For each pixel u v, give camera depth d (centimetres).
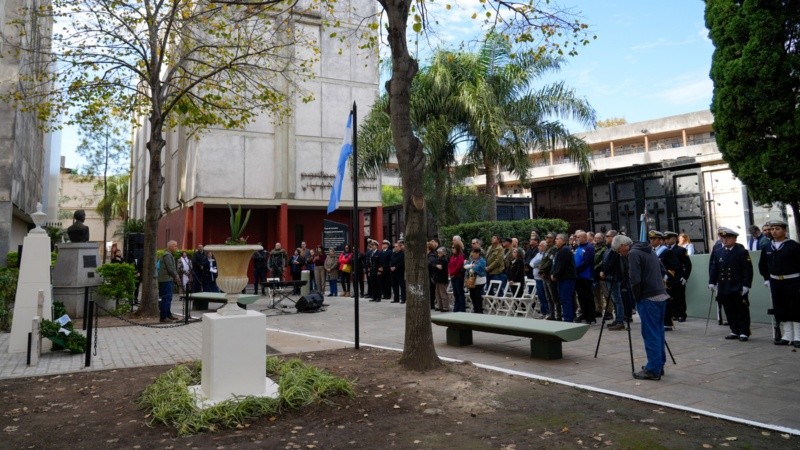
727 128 1227
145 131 4578
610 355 758
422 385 592
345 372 661
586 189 1764
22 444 441
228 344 520
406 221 685
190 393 535
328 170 2677
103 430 473
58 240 3434
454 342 858
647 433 436
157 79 1376
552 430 448
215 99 1558
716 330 980
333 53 2711
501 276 1313
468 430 454
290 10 1322
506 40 914
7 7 1834
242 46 1488
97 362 778
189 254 2125
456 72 1881
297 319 1298
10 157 1889
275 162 2564
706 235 1435
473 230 1777
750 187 1207
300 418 493
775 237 815
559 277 1012
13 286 1246
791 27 1134
